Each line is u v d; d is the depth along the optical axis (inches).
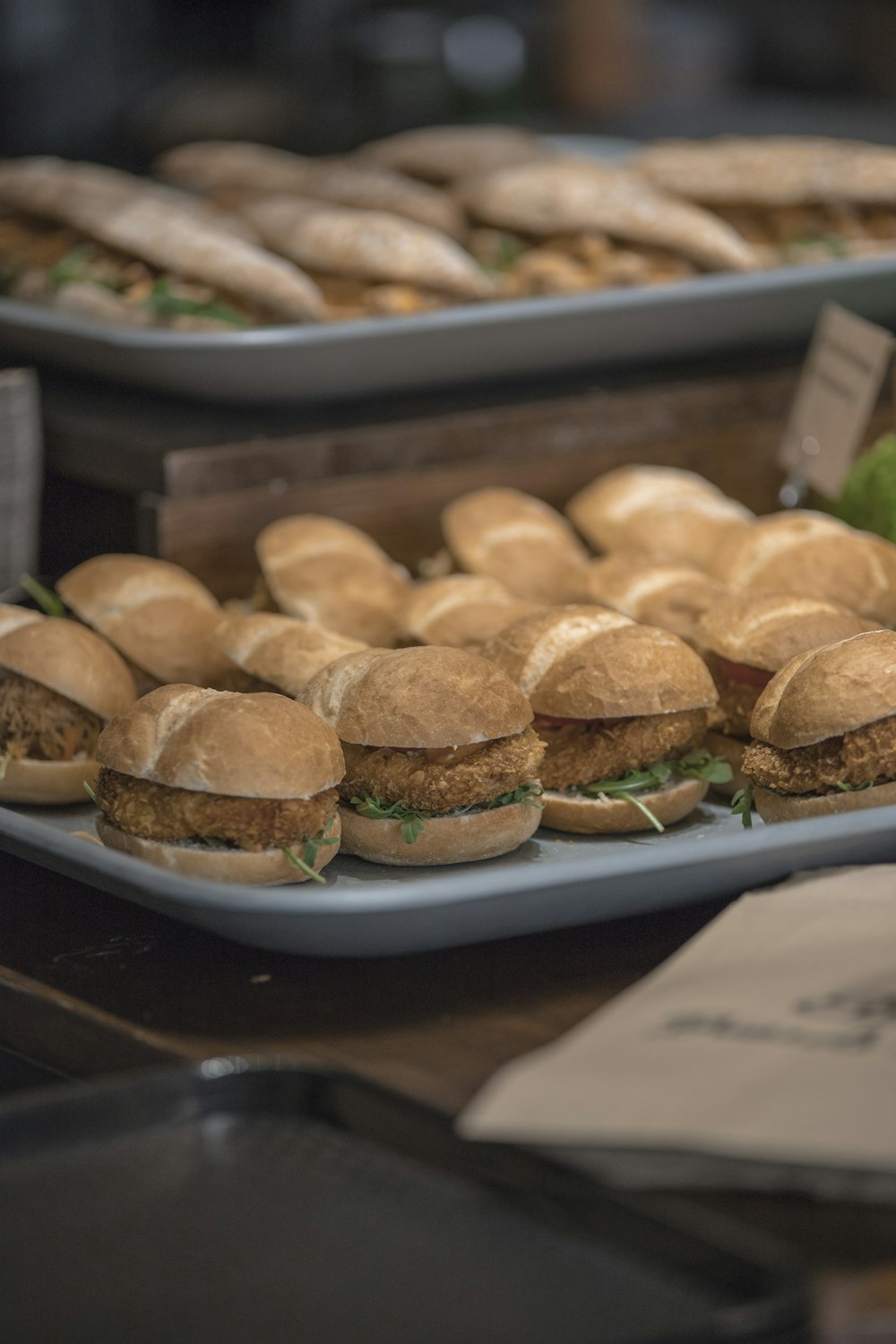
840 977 42.4
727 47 208.7
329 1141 39.6
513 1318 33.1
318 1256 35.2
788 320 91.4
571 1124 36.3
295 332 77.1
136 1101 39.7
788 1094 36.8
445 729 56.6
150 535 75.5
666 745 62.3
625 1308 33.4
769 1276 33.6
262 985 50.1
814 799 56.9
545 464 86.0
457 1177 38.0
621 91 202.1
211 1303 33.6
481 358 83.7
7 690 64.3
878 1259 35.5
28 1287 34.1
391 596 73.1
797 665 59.7
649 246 95.6
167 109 185.9
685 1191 37.5
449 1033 47.0
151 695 57.3
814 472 86.0
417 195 103.4
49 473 82.6
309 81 189.8
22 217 94.9
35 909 56.3
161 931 54.4
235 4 193.9
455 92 188.5
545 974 50.6
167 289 86.3
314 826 54.8
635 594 71.6
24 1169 38.1
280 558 74.0
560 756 62.6
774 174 100.3
